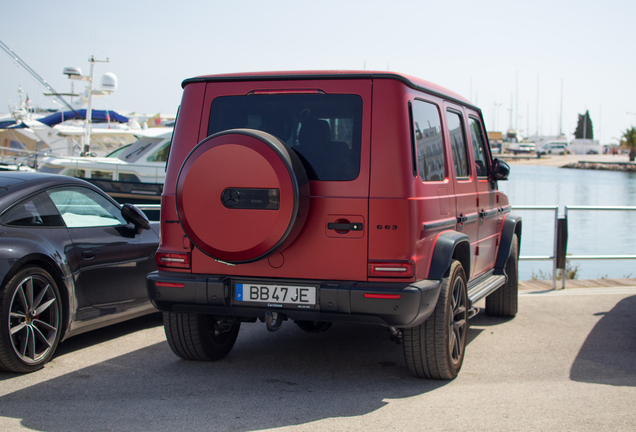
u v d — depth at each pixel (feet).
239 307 13.62
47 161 44.73
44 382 14.33
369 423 11.89
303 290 13.21
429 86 15.02
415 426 11.76
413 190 13.04
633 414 12.50
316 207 13.14
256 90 13.92
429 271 13.65
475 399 13.42
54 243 15.93
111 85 66.80
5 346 14.24
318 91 13.53
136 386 14.15
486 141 20.17
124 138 75.00
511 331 20.29
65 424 11.65
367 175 13.00
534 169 293.84
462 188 16.61
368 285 12.88
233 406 12.83
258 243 12.66
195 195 12.93
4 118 99.60
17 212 15.39
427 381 14.83
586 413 12.55
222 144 12.82
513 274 21.76
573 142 447.83
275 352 17.47
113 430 11.39
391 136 13.03
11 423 11.66
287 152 12.83
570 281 30.30
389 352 17.56
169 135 46.09
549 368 16.06
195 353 15.90
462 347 15.47
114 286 17.94
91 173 44.45
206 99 14.28
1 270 14.11
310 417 12.20
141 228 19.25
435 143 14.97
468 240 15.69
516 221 21.65
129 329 19.90
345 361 16.60
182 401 13.12
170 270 14.11
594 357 17.17
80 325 16.79
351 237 12.98
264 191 12.55
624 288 28.14
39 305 15.33
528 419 12.17
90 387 14.01
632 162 320.70
